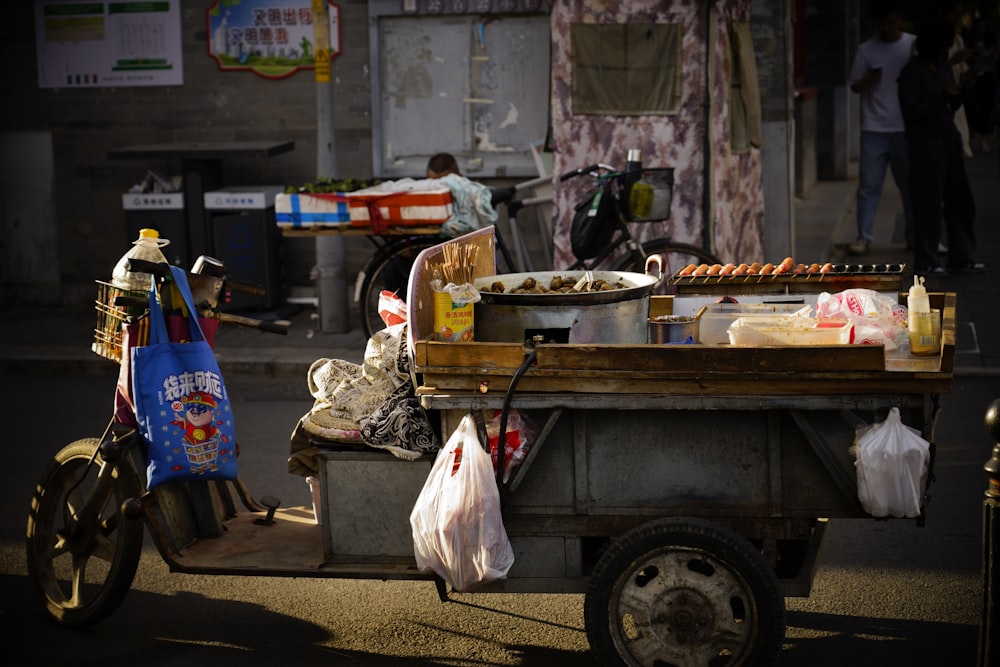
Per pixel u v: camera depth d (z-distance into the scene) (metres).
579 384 4.01
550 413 4.12
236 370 9.27
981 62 21.44
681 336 4.45
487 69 10.45
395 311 4.93
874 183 12.44
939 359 4.07
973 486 6.30
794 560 4.62
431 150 10.67
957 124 12.97
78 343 10.16
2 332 10.67
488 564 4.04
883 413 3.94
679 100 9.69
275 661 4.60
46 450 7.45
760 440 4.03
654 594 4.07
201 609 5.11
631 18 9.59
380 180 9.10
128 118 11.21
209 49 10.93
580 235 8.89
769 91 11.18
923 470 3.90
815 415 3.98
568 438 4.13
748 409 3.96
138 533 4.66
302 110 10.91
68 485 5.04
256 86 10.92
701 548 3.99
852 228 14.92
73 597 4.93
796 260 12.03
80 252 11.56
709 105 9.68
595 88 9.71
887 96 12.01
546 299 4.41
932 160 10.93
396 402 4.40
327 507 4.40
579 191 9.84
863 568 5.31
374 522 4.38
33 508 4.98
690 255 9.05
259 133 11.01
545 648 4.66
